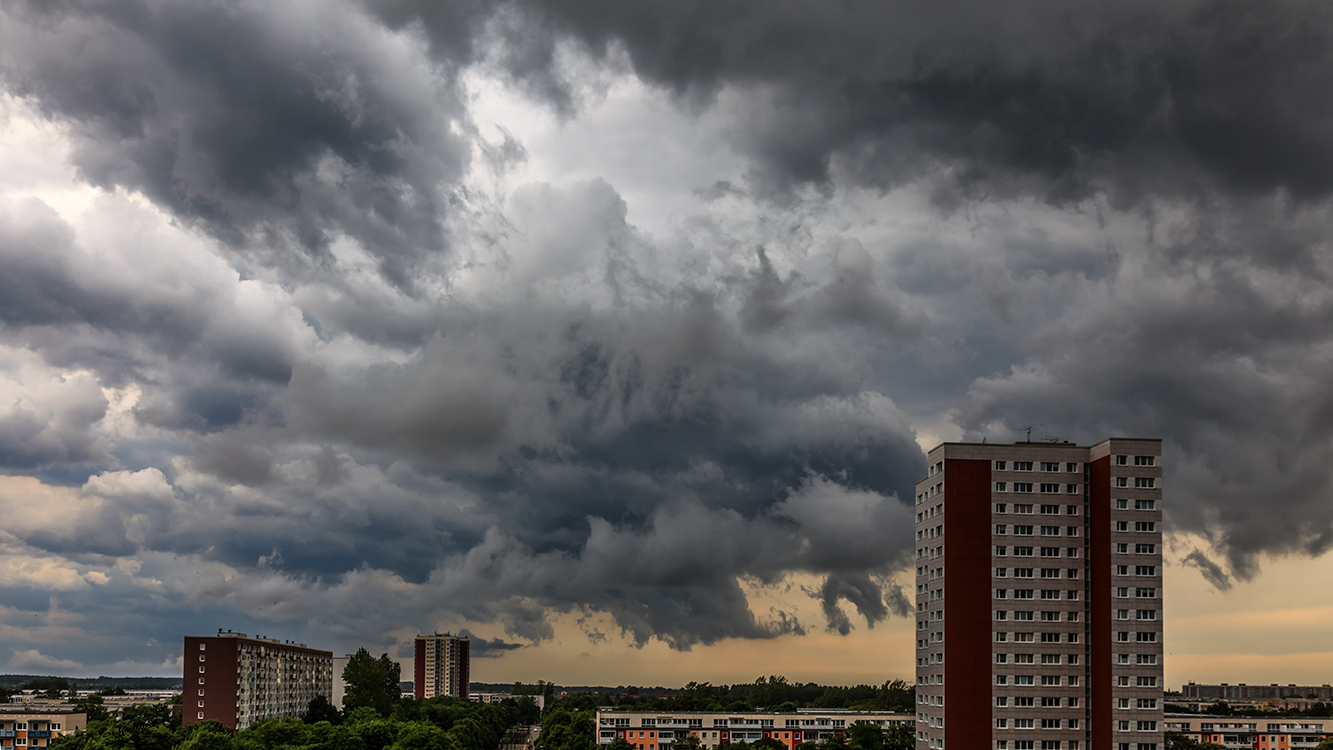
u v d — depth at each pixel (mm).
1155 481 166375
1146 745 160125
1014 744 164500
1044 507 170250
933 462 175750
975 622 167000
